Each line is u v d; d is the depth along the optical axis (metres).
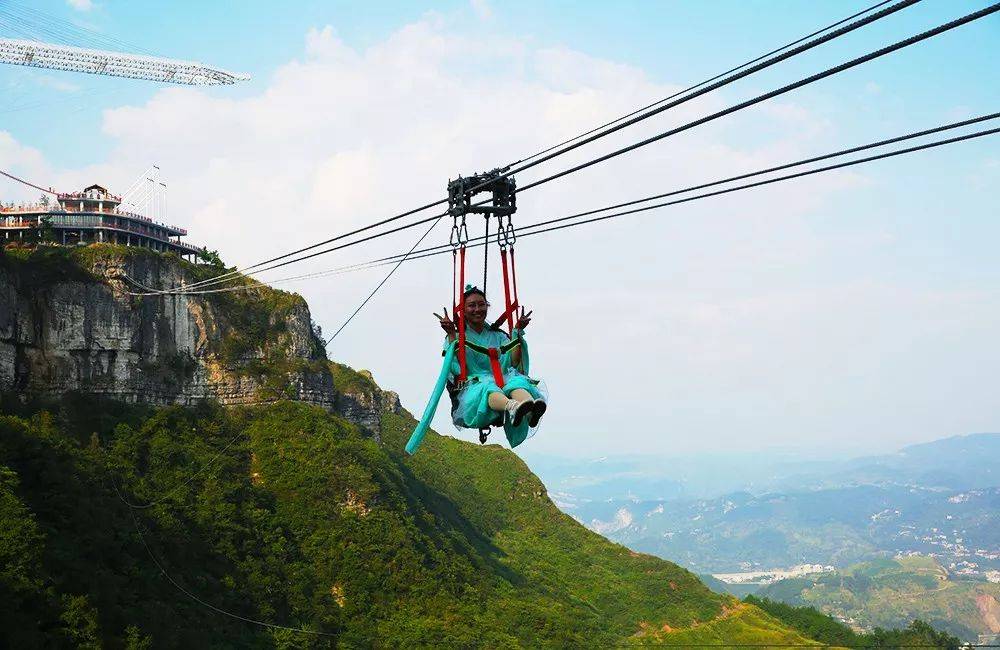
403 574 103.62
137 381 110.19
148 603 72.94
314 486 109.44
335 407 135.00
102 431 101.94
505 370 17.11
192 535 90.94
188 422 111.44
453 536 131.75
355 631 91.75
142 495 92.44
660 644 137.38
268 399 121.50
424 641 93.44
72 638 60.72
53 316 103.75
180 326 117.44
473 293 17.30
